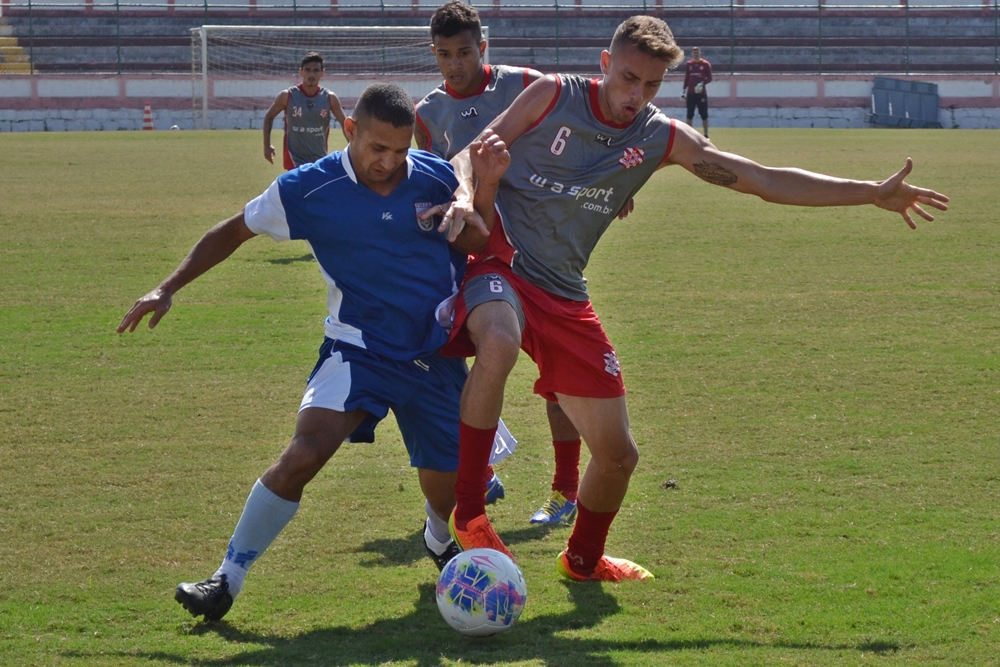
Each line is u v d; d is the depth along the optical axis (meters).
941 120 68.62
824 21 77.81
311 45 69.81
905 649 6.17
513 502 8.90
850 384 11.99
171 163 38.38
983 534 7.93
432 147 8.80
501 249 7.09
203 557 7.56
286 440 10.13
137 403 11.25
